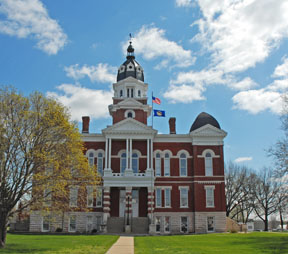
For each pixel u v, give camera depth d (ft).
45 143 112.57
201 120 199.93
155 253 82.94
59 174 110.73
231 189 272.10
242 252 86.12
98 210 184.44
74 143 117.29
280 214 271.08
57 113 114.01
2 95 110.73
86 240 120.67
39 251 88.89
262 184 265.75
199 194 187.01
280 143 138.51
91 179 122.11
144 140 193.06
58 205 110.93
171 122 204.44
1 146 103.71
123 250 90.63
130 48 231.09
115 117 203.51
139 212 185.26
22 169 106.22
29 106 113.19
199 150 192.24
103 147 191.83
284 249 93.45
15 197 111.65
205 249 92.99
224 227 183.73
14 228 188.65
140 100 212.84
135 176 179.93
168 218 186.91
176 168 191.42
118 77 226.17
